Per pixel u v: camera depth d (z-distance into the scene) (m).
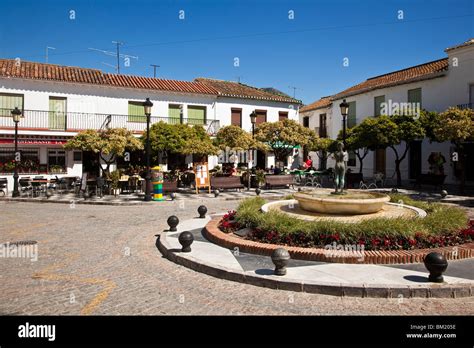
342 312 4.29
